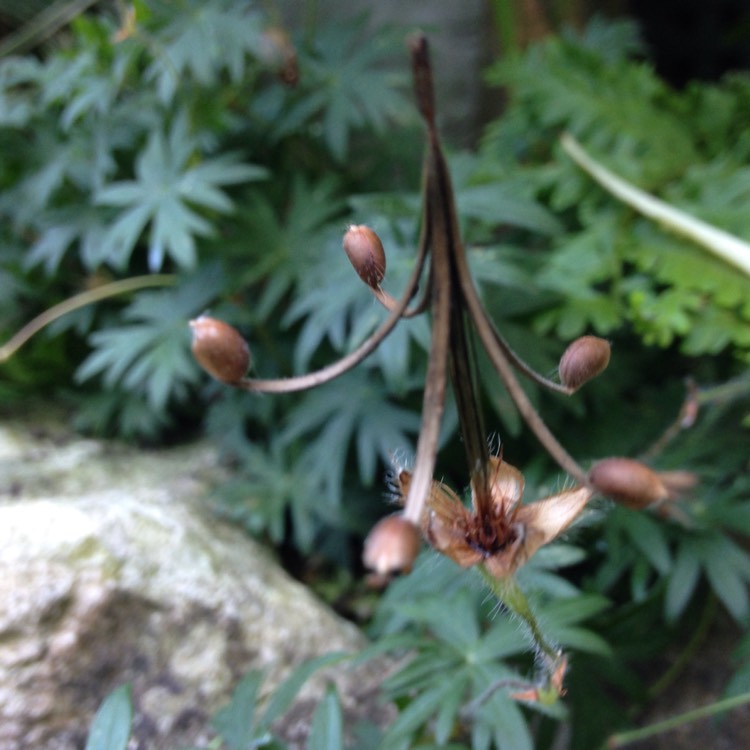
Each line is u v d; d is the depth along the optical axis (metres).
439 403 0.06
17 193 0.20
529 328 0.16
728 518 0.15
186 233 0.16
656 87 0.21
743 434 0.16
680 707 0.15
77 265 0.21
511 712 0.11
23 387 0.21
